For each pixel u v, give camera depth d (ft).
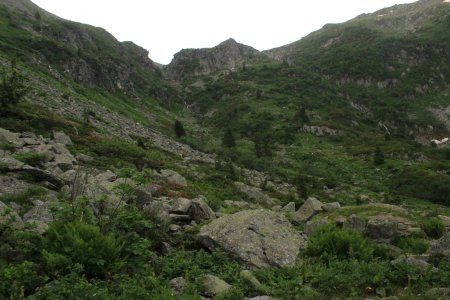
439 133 540.52
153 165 114.11
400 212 59.88
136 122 286.46
